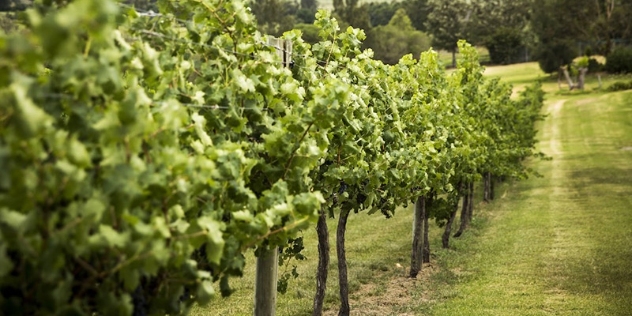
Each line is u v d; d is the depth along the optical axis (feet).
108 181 9.54
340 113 19.62
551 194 90.22
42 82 9.61
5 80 8.04
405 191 31.89
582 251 52.01
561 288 40.52
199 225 11.46
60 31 7.82
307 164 17.61
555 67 313.53
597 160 123.13
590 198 83.56
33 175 8.57
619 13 343.26
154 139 11.00
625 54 302.25
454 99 50.14
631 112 188.34
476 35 419.95
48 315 9.29
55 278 9.30
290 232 14.96
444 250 56.08
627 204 76.74
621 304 36.06
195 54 17.22
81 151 9.01
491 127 69.15
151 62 12.68
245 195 14.32
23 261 9.16
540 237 59.67
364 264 49.55
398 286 43.16
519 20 438.81
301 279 45.16
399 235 64.54
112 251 9.98
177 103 11.09
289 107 20.95
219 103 16.28
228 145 14.90
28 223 8.50
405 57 40.96
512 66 379.55
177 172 11.11
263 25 360.69
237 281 45.85
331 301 39.04
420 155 32.76
